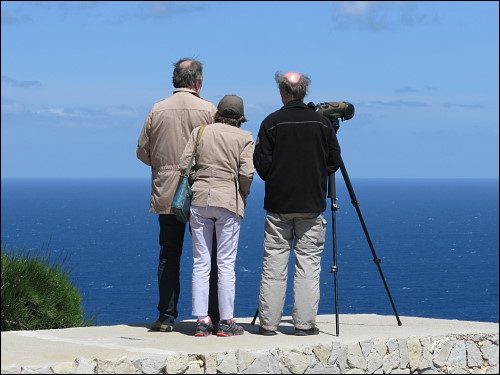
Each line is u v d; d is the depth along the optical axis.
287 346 7.55
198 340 7.88
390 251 176.62
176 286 8.46
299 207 8.06
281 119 8.14
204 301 8.13
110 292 103.38
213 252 8.27
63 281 11.36
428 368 8.35
